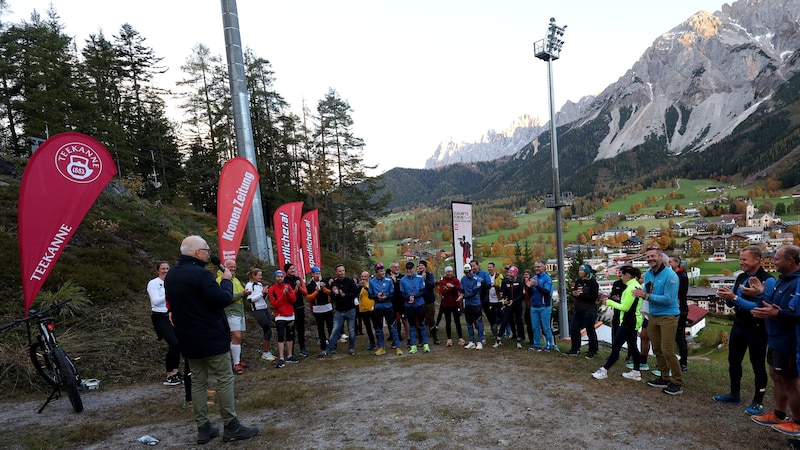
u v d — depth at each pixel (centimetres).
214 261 443
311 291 969
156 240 1382
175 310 398
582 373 686
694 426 454
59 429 464
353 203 3909
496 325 1076
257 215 1672
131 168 3022
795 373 425
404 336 1161
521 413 493
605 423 463
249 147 1658
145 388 644
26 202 552
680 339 746
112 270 1018
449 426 453
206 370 421
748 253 501
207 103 3434
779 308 413
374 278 918
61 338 727
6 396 579
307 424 466
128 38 3559
